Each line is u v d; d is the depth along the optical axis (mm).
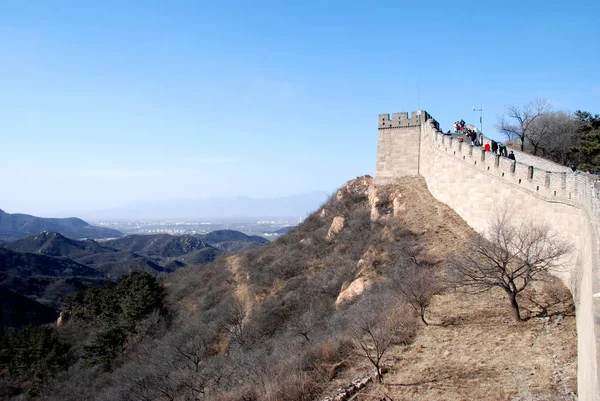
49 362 42188
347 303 27516
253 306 37625
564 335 15039
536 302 17875
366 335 18516
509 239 18453
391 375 15023
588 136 39312
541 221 20906
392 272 26688
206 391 22906
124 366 35719
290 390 15648
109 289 55656
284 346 23688
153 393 25703
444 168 34625
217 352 32938
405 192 40156
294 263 41469
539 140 42625
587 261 12852
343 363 16844
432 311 19375
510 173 24438
